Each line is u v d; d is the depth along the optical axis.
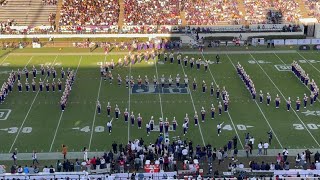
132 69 41.12
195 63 43.19
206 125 29.02
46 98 33.88
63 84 36.81
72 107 32.03
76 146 26.12
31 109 31.67
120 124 29.20
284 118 30.09
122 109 31.58
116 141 26.69
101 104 32.53
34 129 28.42
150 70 40.88
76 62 43.66
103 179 21.70
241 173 21.95
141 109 31.56
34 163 24.00
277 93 34.66
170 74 39.59
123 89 35.75
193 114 30.64
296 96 34.00
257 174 22.06
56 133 27.88
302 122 29.42
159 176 22.08
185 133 27.64
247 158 24.73
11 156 24.91
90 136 27.45
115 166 23.50
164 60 44.19
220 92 34.97
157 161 22.77
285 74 39.53
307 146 26.09
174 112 31.03
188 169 22.84
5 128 28.55
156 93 34.91
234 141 25.05
